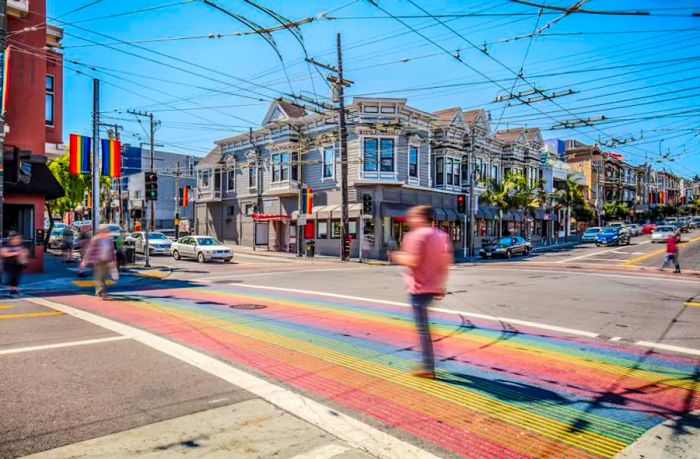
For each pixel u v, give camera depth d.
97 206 19.97
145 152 63.09
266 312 9.76
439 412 4.46
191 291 13.21
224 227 42.19
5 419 4.16
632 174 85.00
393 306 10.74
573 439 3.94
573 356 6.56
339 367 5.85
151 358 6.13
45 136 18.77
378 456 3.58
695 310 10.59
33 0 17.41
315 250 33.69
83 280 15.81
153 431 3.95
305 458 3.52
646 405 4.73
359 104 30.47
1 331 7.70
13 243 12.08
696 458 3.62
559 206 51.94
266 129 36.97
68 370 5.58
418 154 33.03
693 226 65.38
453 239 36.56
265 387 5.06
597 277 18.34
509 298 12.34
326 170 33.31
